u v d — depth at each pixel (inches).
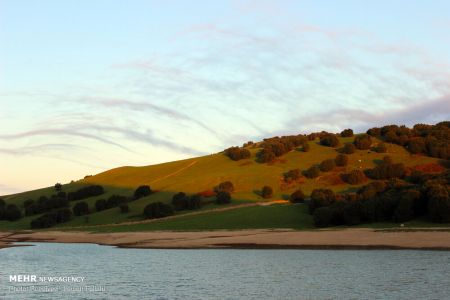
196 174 6761.8
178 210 5221.5
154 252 2891.2
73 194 6653.5
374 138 6943.9
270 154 6624.0
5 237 4660.4
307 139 7465.6
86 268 2151.8
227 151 7495.1
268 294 1492.4
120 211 5521.7
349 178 5388.8
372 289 1501.0
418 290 1464.1
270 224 3998.5
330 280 1683.1
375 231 3080.7
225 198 5226.4
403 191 3686.0
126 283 1739.7
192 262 2297.0
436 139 6117.1
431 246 2493.8
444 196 3289.9
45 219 5433.1
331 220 3681.1
